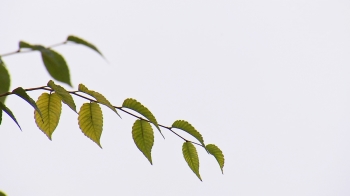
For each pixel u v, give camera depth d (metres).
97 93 2.63
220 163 2.76
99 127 2.70
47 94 2.67
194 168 2.76
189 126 2.73
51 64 2.53
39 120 2.68
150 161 2.72
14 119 2.55
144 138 2.72
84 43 2.52
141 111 2.69
